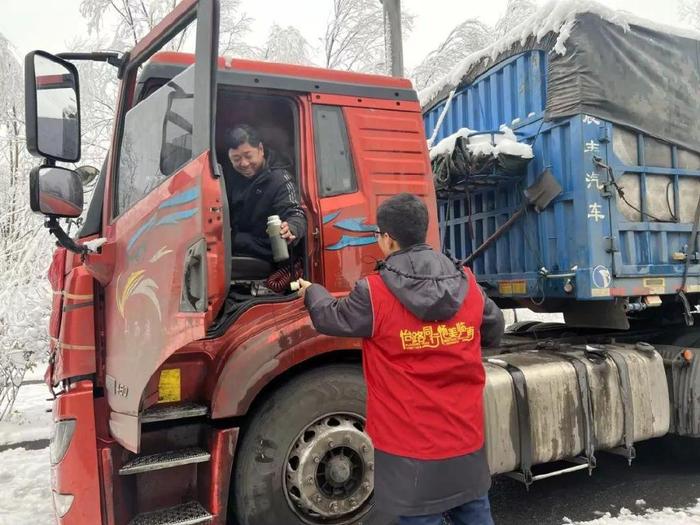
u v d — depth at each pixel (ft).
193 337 7.23
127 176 9.51
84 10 29.84
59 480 8.25
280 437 9.29
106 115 30.73
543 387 11.78
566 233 13.30
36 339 19.08
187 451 9.13
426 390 6.79
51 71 8.41
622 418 12.60
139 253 8.28
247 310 9.45
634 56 13.61
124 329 8.36
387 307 6.86
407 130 11.14
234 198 10.75
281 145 11.41
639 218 13.56
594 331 15.71
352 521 9.74
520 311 23.72
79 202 8.31
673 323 15.62
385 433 6.87
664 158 14.02
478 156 13.55
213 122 7.74
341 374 9.87
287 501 9.34
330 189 10.35
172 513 8.77
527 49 14.30
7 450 17.19
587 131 12.87
